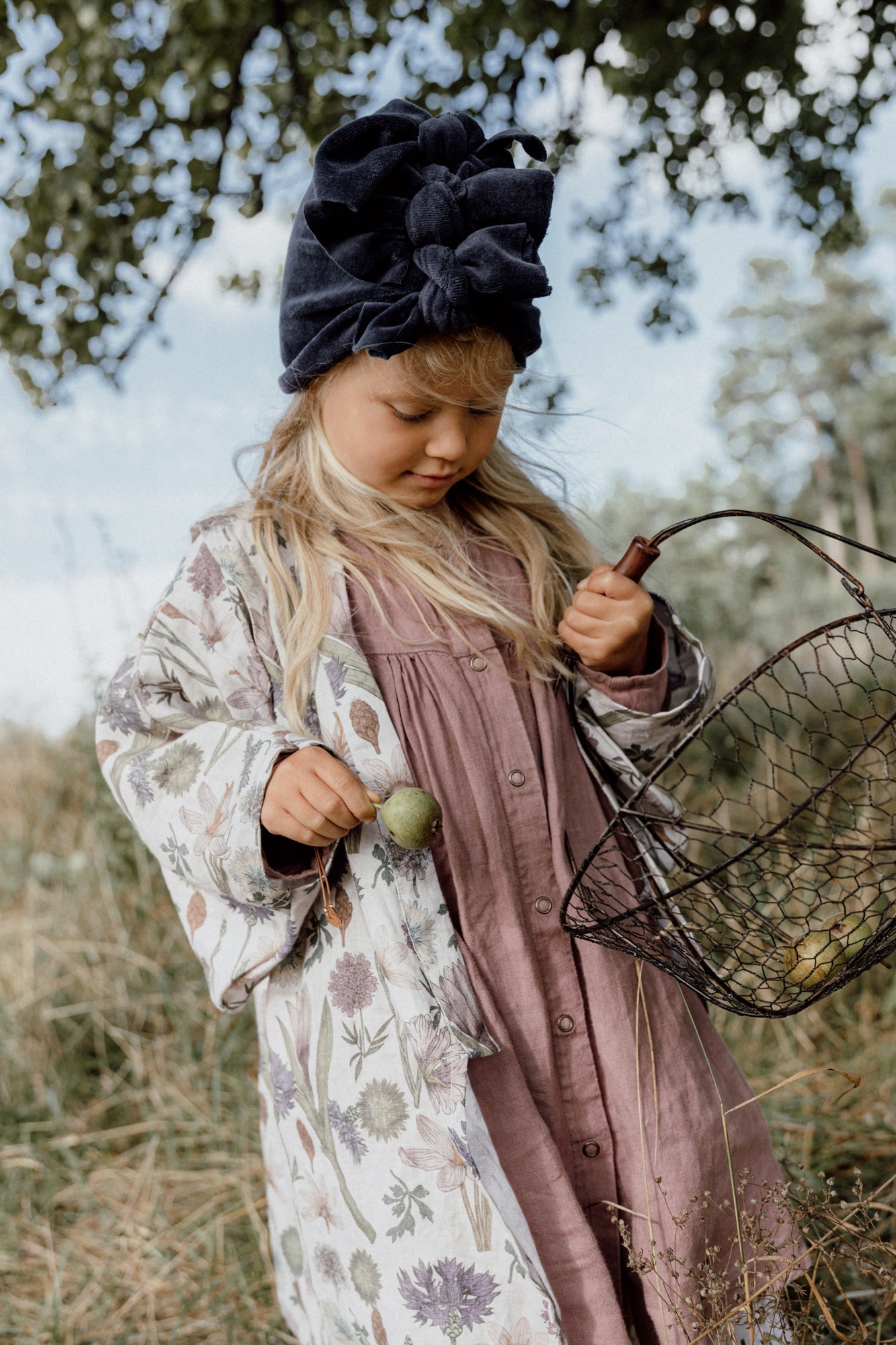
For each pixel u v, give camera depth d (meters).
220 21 3.10
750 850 1.12
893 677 4.06
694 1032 1.43
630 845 1.47
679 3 3.72
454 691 1.37
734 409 32.28
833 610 7.85
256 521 1.45
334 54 3.34
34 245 3.14
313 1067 1.36
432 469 1.36
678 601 5.58
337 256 1.26
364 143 1.28
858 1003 2.72
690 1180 1.35
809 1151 2.16
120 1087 2.79
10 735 4.94
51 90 3.04
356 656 1.35
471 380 1.29
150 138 3.19
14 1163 2.50
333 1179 1.34
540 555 1.54
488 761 1.36
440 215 1.24
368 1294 1.30
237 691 1.41
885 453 27.00
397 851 1.29
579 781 1.45
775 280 32.00
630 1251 1.32
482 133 1.41
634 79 3.99
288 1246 1.57
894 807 2.07
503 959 1.31
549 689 1.45
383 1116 1.28
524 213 1.29
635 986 1.38
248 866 1.29
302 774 1.25
